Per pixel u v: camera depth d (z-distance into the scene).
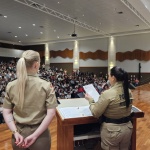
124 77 1.59
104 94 1.56
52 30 15.62
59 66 21.42
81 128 1.79
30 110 1.26
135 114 1.76
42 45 22.77
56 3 9.23
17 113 1.29
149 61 15.94
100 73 18.56
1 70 15.27
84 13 10.75
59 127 1.93
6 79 11.51
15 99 1.27
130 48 16.70
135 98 8.41
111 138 1.55
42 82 1.30
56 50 21.55
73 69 20.00
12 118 1.31
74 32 16.12
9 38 20.12
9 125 1.28
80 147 1.83
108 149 1.58
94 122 1.71
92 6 9.51
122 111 1.56
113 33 16.67
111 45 17.11
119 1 8.70
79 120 1.62
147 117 4.94
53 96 1.31
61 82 13.96
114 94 1.55
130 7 9.42
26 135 1.26
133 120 1.84
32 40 21.58
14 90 1.27
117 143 1.57
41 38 20.00
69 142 1.67
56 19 12.06
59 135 1.94
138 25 13.66
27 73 1.30
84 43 19.34
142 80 16.34
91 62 19.08
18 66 1.27
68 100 2.14
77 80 15.12
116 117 1.57
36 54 1.33
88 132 1.82
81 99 2.20
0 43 21.77
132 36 16.52
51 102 1.29
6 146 3.02
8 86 1.30
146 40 15.89
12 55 23.02
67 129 1.67
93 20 12.24
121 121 1.58
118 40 17.23
